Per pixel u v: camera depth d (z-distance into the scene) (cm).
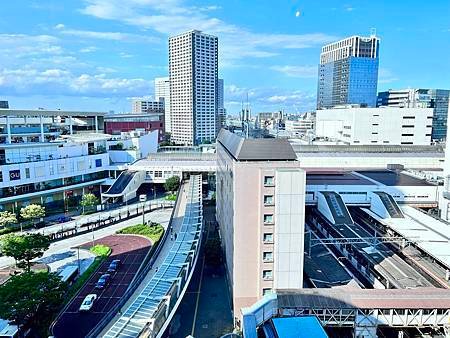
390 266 6019
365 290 4978
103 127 16100
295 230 5112
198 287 6481
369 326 4709
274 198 5131
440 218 8244
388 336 5025
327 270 6047
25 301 4634
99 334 4350
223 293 6278
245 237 5284
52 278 5188
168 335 5100
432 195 9012
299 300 4778
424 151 13600
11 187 9906
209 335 5128
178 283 5366
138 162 13500
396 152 13500
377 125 17188
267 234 5209
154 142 16362
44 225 9475
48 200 10844
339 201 8244
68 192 11369
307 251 6862
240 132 6881
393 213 7962
